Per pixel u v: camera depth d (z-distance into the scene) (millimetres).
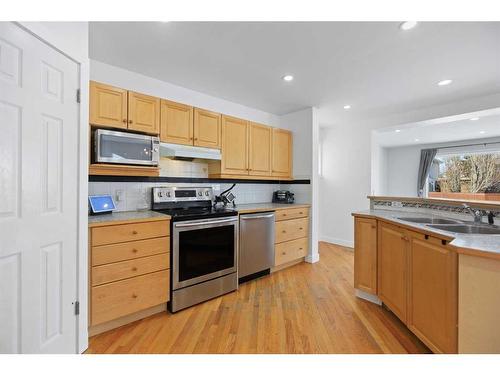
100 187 2303
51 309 1369
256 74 2527
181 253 2182
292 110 3752
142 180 2588
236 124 3088
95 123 1981
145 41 1941
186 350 1641
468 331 1274
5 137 1136
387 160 6926
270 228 3039
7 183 1143
